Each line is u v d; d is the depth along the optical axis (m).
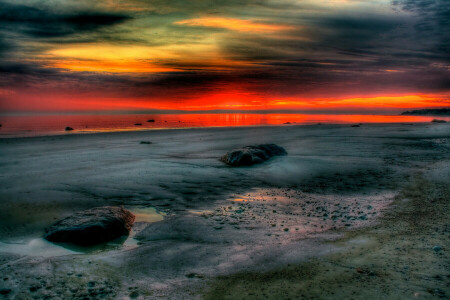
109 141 22.56
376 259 5.05
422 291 4.09
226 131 30.42
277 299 4.12
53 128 35.44
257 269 4.94
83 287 4.51
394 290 4.15
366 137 23.86
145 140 23.23
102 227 6.28
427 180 10.41
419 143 20.28
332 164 13.55
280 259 5.23
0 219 7.32
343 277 4.56
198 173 12.10
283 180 11.32
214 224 7.08
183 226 6.97
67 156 15.80
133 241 6.34
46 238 6.27
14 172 12.10
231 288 4.42
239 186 10.53
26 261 5.31
